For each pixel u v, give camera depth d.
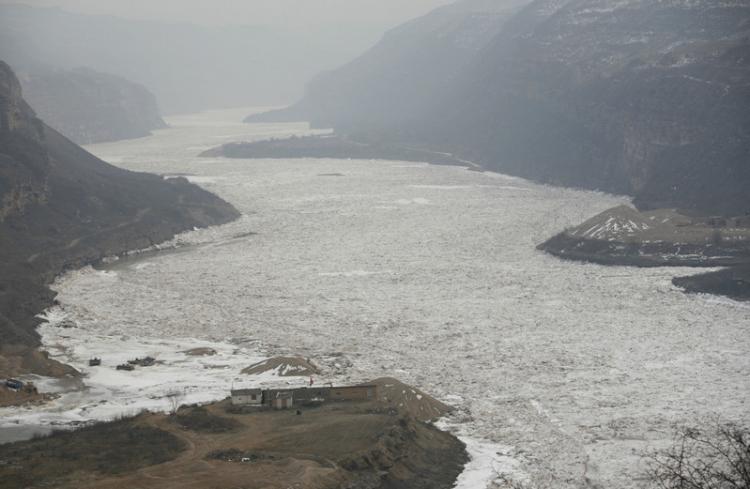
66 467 132.75
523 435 151.38
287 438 143.25
